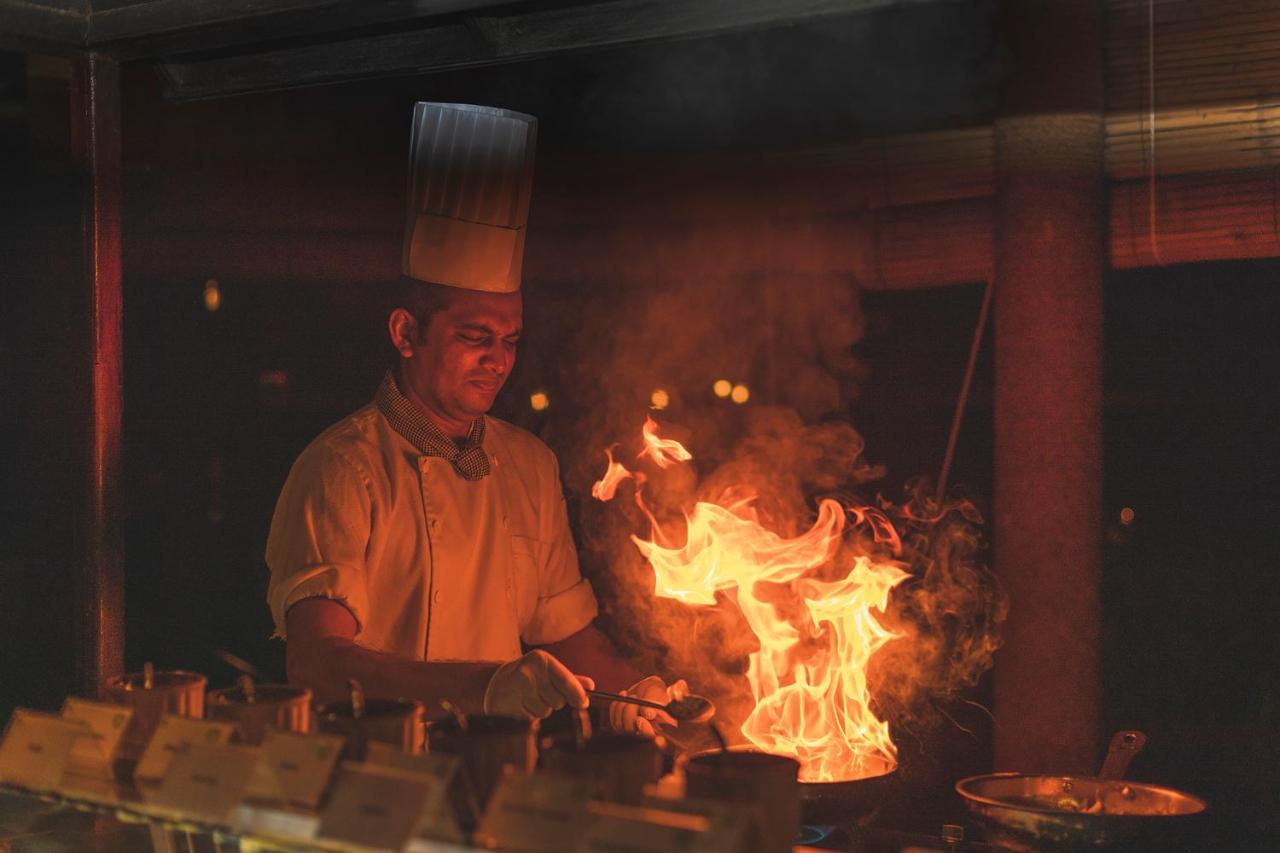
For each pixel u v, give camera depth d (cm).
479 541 221
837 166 345
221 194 401
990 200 308
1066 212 270
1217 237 264
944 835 152
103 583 202
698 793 108
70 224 203
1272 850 361
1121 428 449
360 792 108
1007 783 150
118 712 130
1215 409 430
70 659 207
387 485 212
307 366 424
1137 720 427
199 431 421
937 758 375
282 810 112
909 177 320
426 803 104
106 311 202
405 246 221
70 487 203
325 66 199
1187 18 254
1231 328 418
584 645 237
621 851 96
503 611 225
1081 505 275
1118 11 262
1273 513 428
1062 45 265
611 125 419
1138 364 435
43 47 189
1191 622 441
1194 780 397
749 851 97
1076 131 267
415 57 193
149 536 419
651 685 191
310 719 140
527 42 182
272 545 208
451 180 213
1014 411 279
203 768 119
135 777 125
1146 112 262
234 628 434
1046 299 272
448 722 122
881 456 445
